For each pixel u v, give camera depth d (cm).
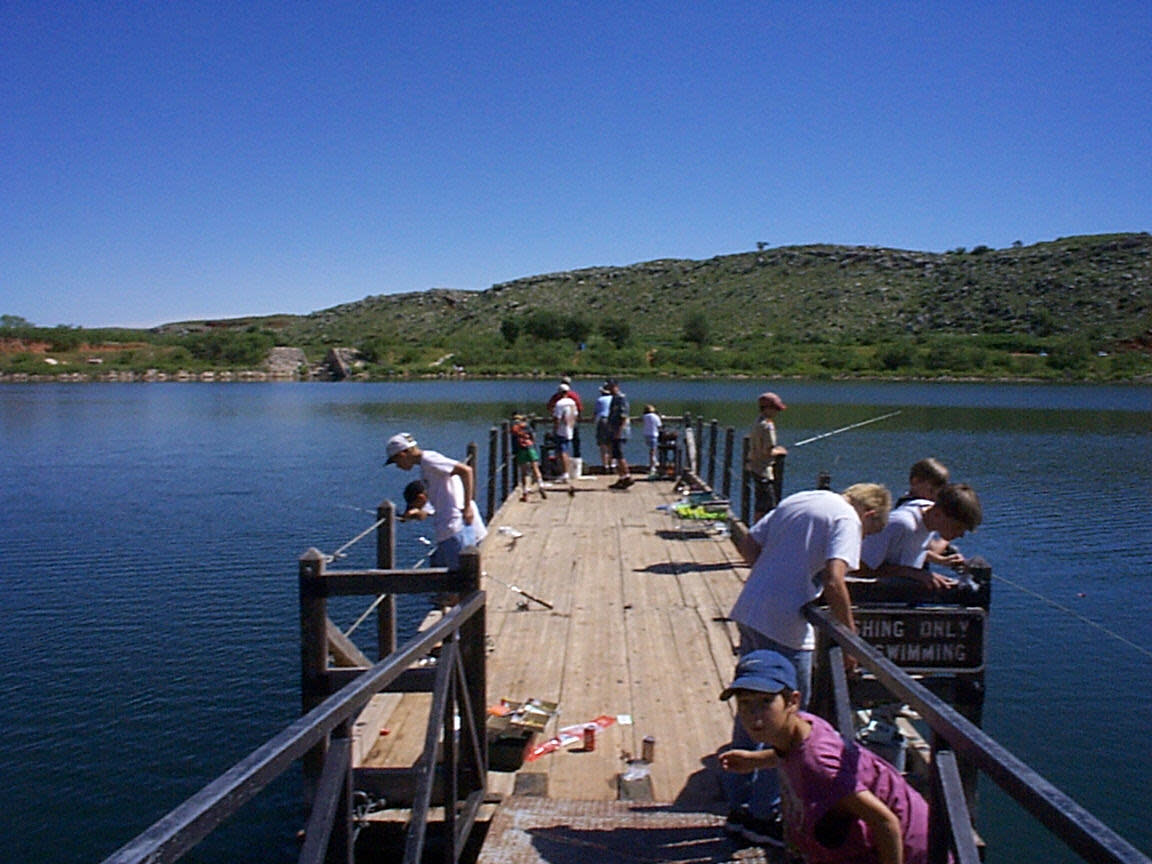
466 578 480
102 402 5956
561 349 10819
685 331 12238
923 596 486
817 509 435
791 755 322
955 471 2661
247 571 1424
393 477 2466
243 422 4338
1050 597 1316
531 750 553
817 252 16800
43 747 832
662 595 894
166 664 1031
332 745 302
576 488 1602
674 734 579
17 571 1429
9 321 11906
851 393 6906
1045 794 208
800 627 439
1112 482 2438
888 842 308
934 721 272
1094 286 12925
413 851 357
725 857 402
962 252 16725
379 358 10356
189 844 191
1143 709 925
